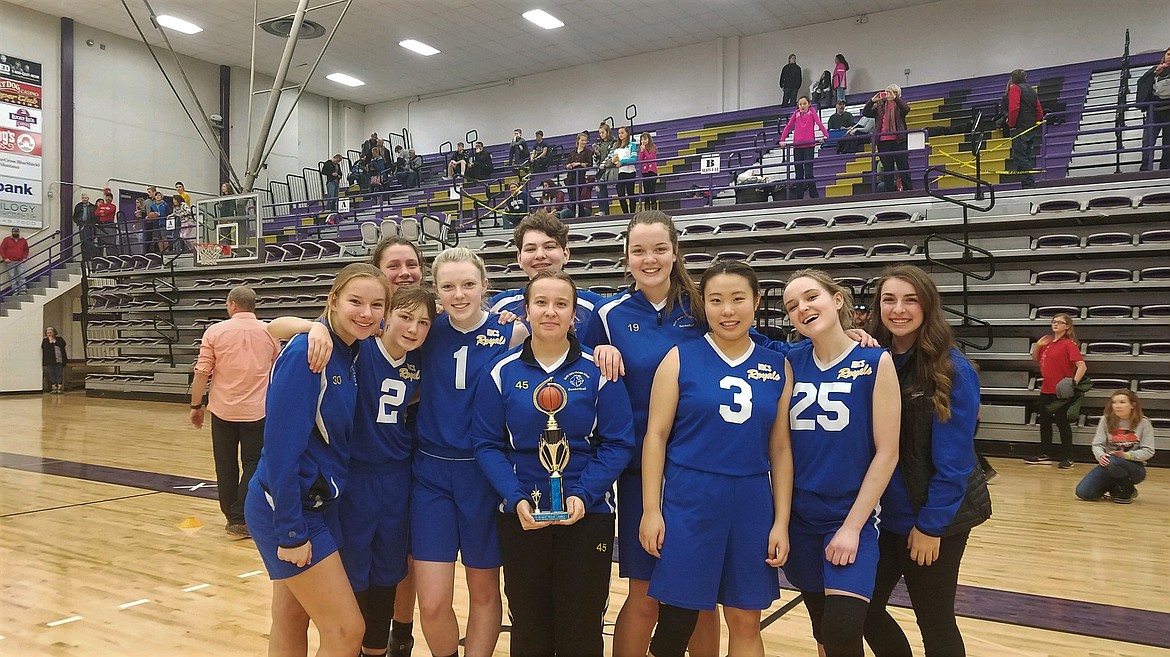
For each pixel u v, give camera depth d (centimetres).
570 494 220
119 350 1495
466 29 1596
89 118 1625
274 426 205
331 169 1689
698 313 241
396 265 286
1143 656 293
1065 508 562
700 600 212
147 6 1420
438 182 1794
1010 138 956
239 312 483
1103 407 780
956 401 210
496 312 263
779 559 216
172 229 1502
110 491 608
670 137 1573
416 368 251
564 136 1773
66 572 397
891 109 993
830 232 915
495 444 231
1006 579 391
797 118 1072
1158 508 562
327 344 213
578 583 223
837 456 215
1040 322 805
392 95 2052
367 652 249
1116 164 849
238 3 1501
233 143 1869
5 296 1484
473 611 245
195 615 334
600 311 255
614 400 228
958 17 1420
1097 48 1307
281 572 212
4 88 1491
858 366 216
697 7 1481
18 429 984
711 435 217
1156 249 757
